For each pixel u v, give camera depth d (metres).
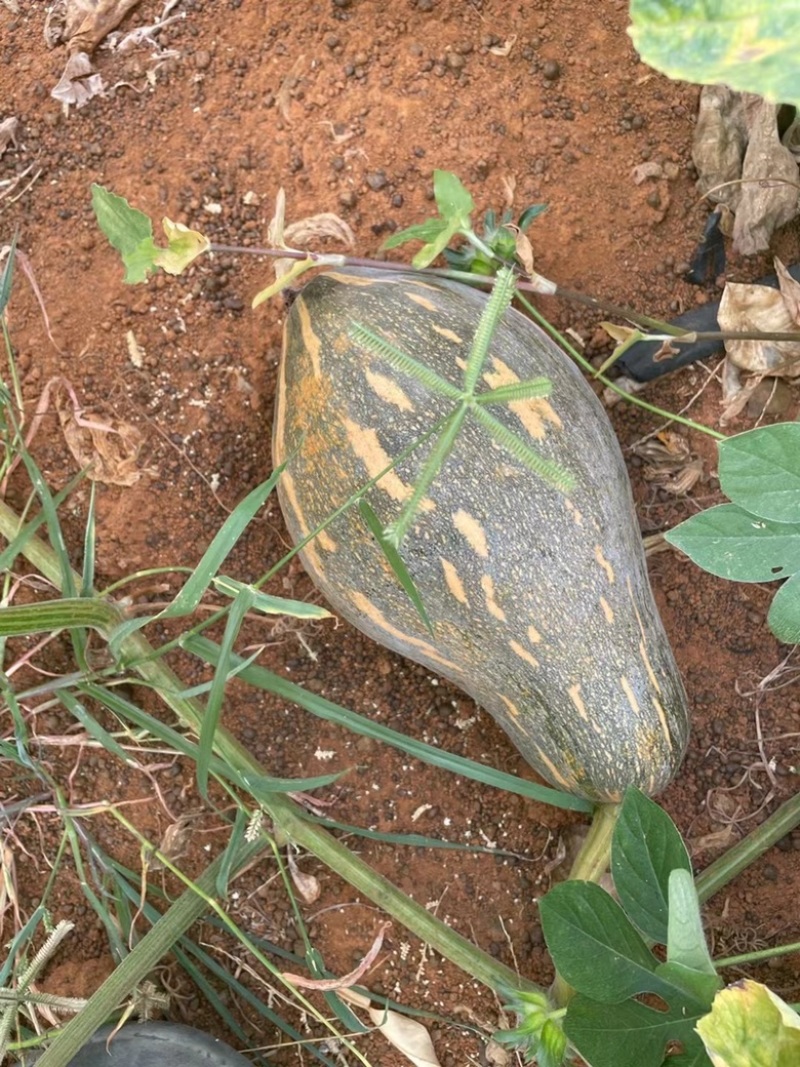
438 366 0.69
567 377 0.73
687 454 0.84
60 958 0.84
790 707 0.84
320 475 0.70
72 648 0.84
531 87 0.84
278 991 0.83
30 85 0.84
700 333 0.78
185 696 0.73
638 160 0.84
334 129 0.83
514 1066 0.82
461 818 0.84
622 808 0.68
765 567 0.67
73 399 0.82
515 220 0.83
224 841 0.84
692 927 0.61
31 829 0.84
